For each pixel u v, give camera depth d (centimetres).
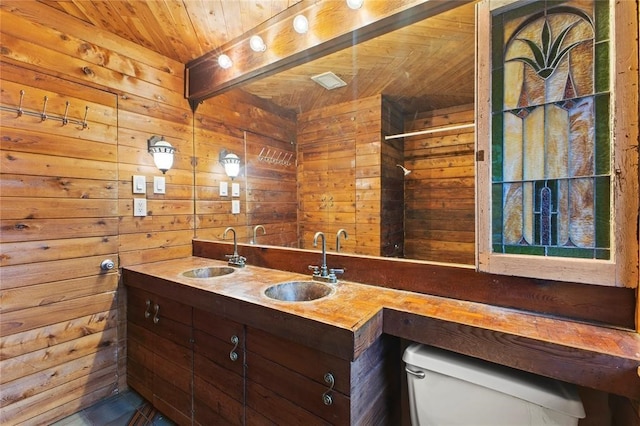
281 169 233
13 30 149
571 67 95
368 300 124
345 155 200
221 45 195
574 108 95
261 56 175
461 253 139
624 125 87
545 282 106
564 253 98
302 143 224
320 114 214
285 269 183
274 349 120
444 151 152
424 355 109
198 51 204
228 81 194
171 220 215
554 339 87
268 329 118
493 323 99
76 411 173
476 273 120
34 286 157
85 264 175
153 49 201
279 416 118
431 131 156
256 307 121
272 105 233
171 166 212
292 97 218
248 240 221
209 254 220
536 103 101
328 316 107
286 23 162
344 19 140
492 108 108
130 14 165
